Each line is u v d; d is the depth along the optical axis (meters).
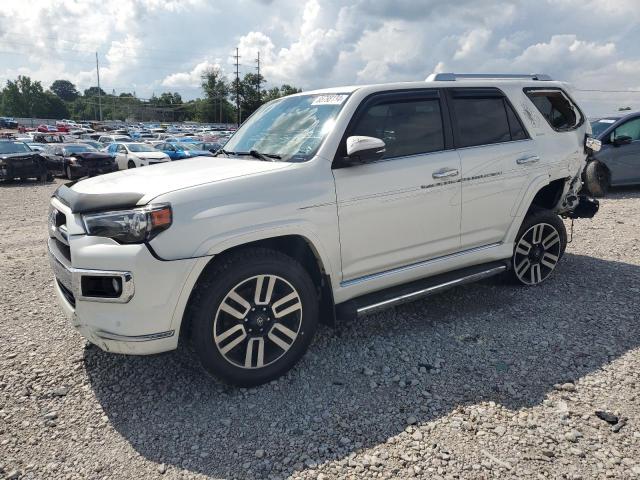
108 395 3.16
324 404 3.01
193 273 2.84
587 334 3.84
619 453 2.52
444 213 3.90
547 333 3.87
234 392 3.16
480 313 4.28
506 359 3.49
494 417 2.83
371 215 3.50
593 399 2.98
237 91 93.31
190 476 2.45
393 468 2.45
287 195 3.14
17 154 18.22
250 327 3.10
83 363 3.56
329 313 3.51
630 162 10.46
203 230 2.86
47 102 145.88
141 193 2.90
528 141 4.46
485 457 2.51
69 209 3.06
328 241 3.32
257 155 3.68
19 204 12.61
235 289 3.01
